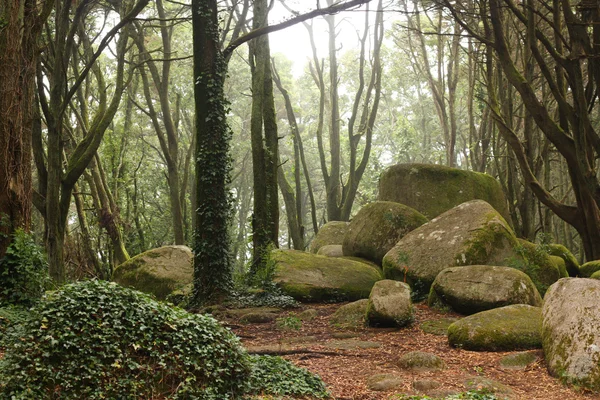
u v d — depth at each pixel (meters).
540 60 16.14
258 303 16.38
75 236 30.89
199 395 6.89
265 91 22.52
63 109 20.62
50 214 20.47
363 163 31.56
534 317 11.02
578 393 8.26
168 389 6.83
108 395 6.50
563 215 18.75
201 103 16.83
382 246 19.30
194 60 17.02
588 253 18.77
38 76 20.62
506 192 26.38
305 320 14.57
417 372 9.45
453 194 21.39
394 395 8.18
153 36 37.19
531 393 8.38
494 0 16.77
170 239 41.53
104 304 6.88
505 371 9.43
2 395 6.17
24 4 14.84
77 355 6.52
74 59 27.09
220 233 16.67
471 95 30.14
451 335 11.09
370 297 13.24
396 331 12.73
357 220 20.47
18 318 11.30
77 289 6.96
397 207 19.66
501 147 30.66
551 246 19.88
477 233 15.93
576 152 15.92
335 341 11.91
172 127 31.00
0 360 6.97
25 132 14.70
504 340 10.51
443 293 13.83
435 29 30.27
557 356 9.03
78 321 6.67
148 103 30.78
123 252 28.75
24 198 14.38
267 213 19.98
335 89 34.47
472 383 8.62
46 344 6.48
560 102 16.11
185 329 7.12
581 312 9.17
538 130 25.33
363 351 10.92
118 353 6.66
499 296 12.90
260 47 21.50
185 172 35.03
